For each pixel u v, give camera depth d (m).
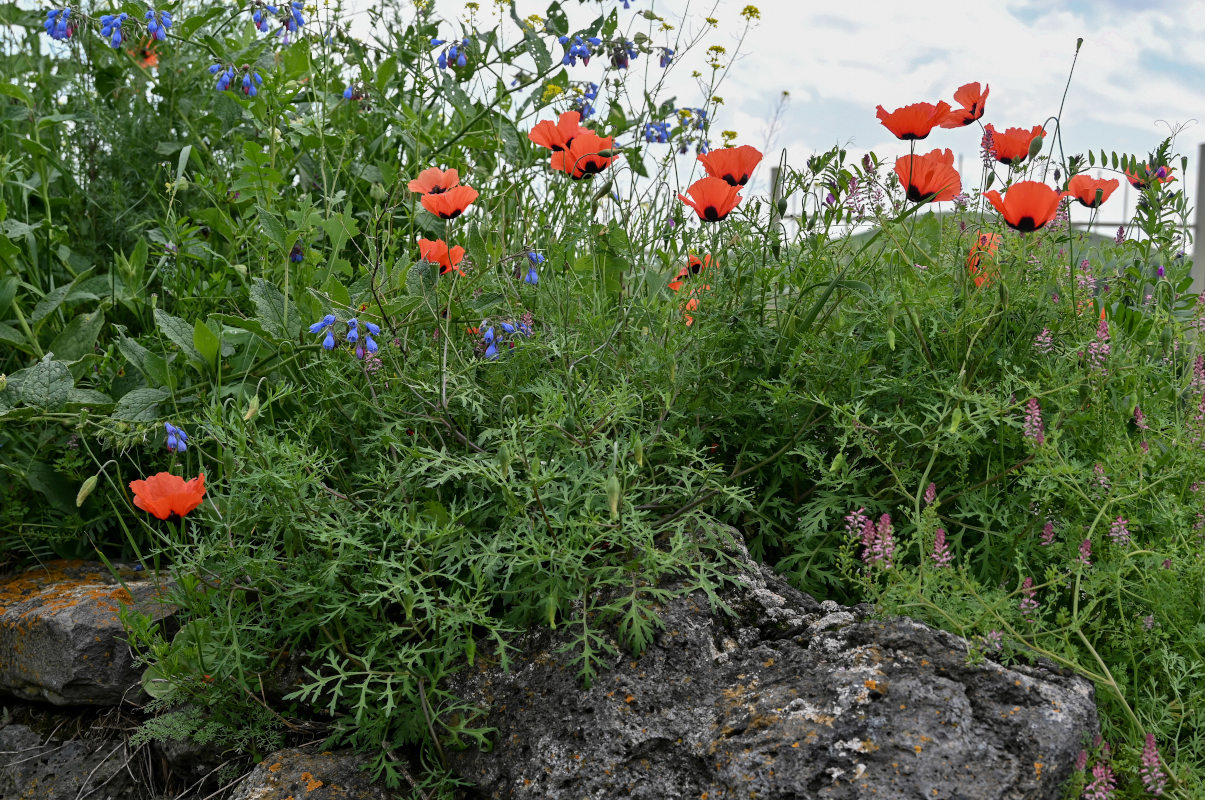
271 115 3.69
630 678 2.03
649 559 2.08
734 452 2.79
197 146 4.32
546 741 2.00
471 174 4.13
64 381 2.96
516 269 3.02
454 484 2.47
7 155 3.75
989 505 2.39
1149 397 2.69
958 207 3.08
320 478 2.29
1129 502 2.33
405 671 2.14
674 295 2.76
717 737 1.87
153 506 2.16
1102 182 2.90
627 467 2.29
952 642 1.94
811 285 2.71
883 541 2.03
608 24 3.94
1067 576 2.14
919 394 2.50
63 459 3.05
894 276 2.84
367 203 4.00
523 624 2.25
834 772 1.71
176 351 3.22
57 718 2.78
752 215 2.90
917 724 1.75
